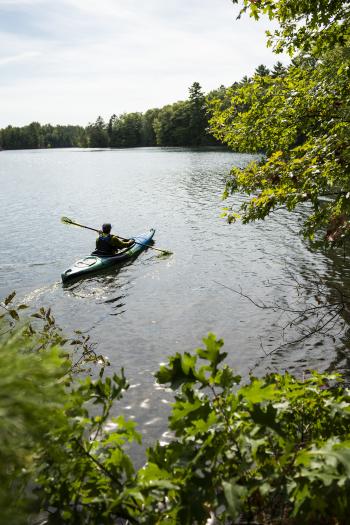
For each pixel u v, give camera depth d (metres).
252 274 13.96
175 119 128.50
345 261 14.55
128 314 11.18
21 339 1.50
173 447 1.97
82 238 20.53
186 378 2.02
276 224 21.52
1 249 18.67
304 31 6.67
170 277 14.16
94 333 10.06
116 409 6.92
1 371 1.20
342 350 8.70
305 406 2.54
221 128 7.95
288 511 2.18
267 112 7.44
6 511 1.14
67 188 41.28
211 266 15.13
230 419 2.10
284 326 9.92
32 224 24.22
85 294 12.80
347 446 1.85
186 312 11.12
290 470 1.89
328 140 5.98
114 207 29.38
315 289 12.16
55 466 1.86
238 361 8.56
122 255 16.20
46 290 13.24
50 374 1.31
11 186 44.44
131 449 5.91
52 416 1.43
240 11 6.48
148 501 1.84
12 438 1.16
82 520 1.90
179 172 51.44
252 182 6.54
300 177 5.95
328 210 6.12
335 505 1.81
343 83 6.83
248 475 2.02
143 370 8.26
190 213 25.95
